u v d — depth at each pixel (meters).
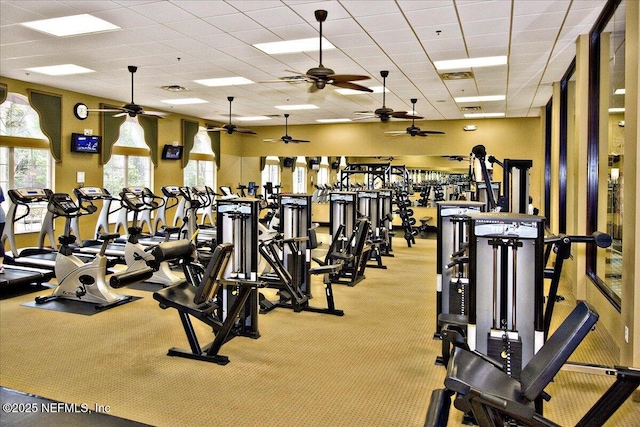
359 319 5.56
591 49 5.83
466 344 2.84
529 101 10.91
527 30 5.88
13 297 6.32
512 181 5.75
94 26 5.81
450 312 4.62
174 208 12.91
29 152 9.48
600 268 5.77
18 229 9.23
